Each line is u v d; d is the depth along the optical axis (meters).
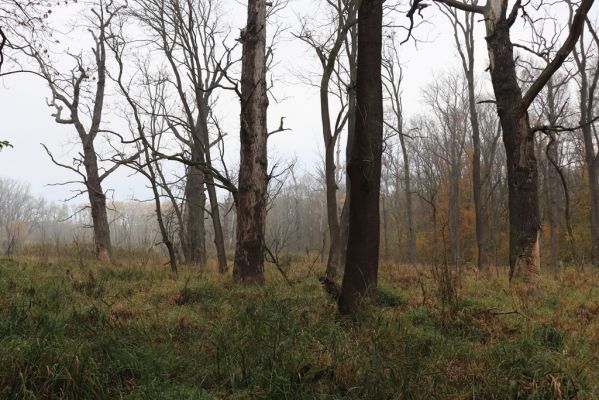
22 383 3.63
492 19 9.80
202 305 7.04
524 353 4.88
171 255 11.63
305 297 7.54
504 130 9.64
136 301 7.28
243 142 9.91
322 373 4.40
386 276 10.91
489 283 9.61
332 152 11.72
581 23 7.56
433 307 6.61
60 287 7.89
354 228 6.41
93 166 19.19
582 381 4.31
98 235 18.88
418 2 8.87
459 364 4.78
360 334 5.43
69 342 4.45
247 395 4.00
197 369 4.51
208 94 18.33
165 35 14.88
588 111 20.23
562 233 30.36
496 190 34.75
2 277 8.82
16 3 7.88
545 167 26.61
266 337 5.04
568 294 8.76
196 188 18.59
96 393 3.87
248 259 9.61
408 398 4.05
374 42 6.45
